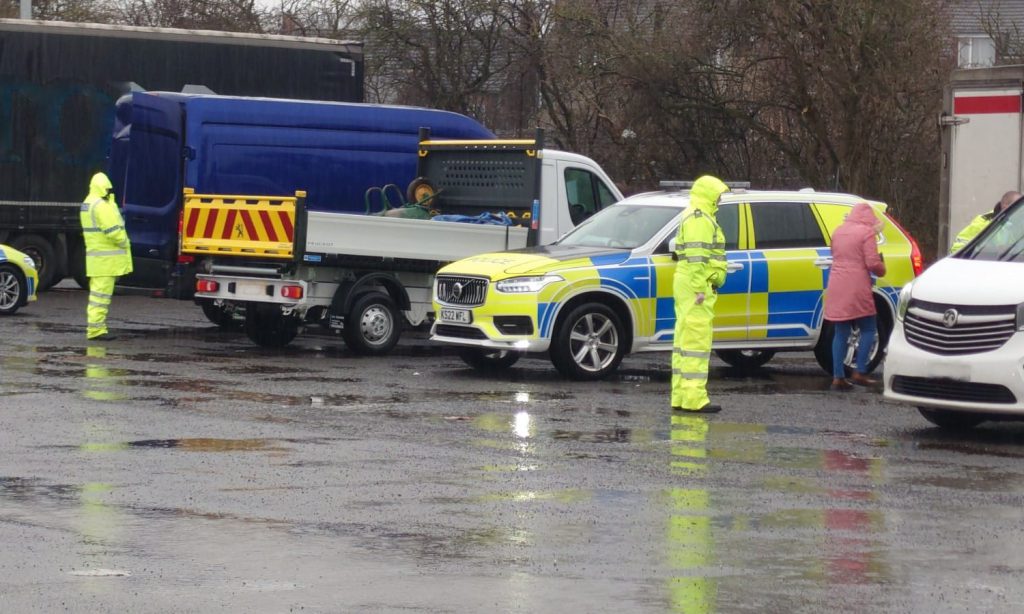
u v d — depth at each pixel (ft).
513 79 120.57
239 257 55.31
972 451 35.50
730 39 98.78
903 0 92.48
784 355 60.13
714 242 41.42
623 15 106.01
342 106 64.34
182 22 141.59
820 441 36.55
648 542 25.11
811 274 51.06
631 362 55.57
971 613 21.12
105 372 47.60
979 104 59.26
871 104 94.43
